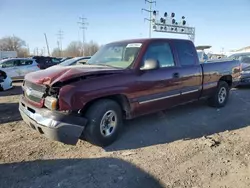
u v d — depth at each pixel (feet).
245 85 34.65
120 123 14.12
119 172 10.81
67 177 10.37
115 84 13.20
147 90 14.85
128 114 14.48
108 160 11.91
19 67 51.75
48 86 11.94
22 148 13.12
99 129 12.84
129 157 12.26
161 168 11.18
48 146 13.42
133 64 14.57
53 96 11.85
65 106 11.57
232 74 22.79
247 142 14.30
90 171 10.87
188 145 13.82
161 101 15.93
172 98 16.70
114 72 13.50
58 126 11.55
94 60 16.88
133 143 13.99
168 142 14.25
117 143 13.92
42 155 12.36
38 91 12.59
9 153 12.50
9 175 10.48
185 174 10.70
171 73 16.31
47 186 9.71
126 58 15.26
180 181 10.16
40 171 10.83
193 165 11.51
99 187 9.67
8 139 14.37
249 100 26.45
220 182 10.12
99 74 12.94
